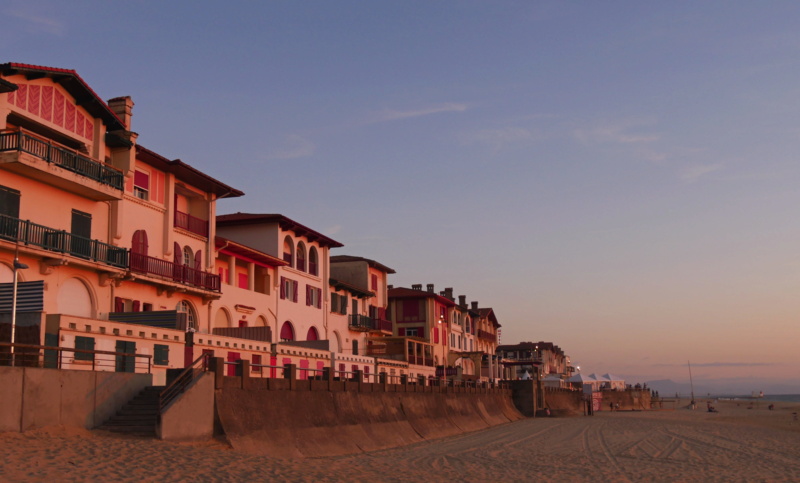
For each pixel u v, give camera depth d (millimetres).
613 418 69938
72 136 30094
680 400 185750
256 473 19469
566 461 31297
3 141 26703
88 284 30734
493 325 108250
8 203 26984
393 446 34812
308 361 42344
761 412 103438
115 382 23312
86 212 31156
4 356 23516
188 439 22938
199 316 38156
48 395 20594
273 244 47500
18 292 25688
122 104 33594
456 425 47094
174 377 24781
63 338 24922
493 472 26797
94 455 18547
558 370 145250
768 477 27188
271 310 46344
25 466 16344
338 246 56375
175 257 37125
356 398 34906
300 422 29203
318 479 20156
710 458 33500
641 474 27500
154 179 36031
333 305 56406
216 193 40688
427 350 73000
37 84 28375
